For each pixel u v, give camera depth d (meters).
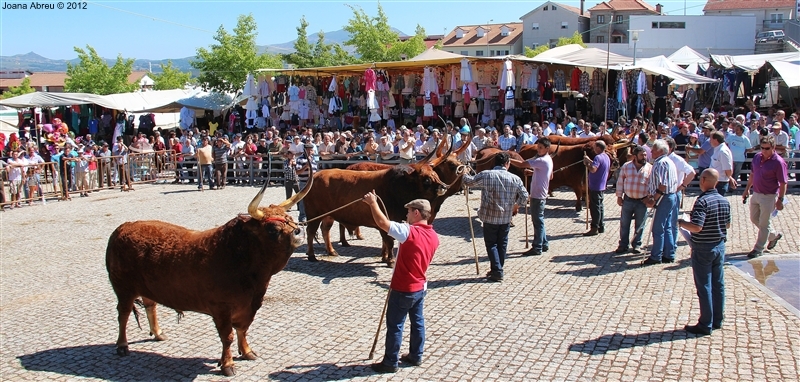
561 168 13.50
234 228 6.15
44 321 8.17
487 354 6.57
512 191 8.96
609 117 20.53
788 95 27.02
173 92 31.78
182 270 6.25
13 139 24.30
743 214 12.77
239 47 31.42
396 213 9.94
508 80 18.81
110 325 7.93
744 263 9.51
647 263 9.67
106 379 6.27
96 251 12.09
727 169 10.90
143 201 18.08
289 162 14.10
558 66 20.92
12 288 9.77
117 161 20.83
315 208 10.61
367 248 11.61
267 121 24.47
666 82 21.45
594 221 11.71
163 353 6.93
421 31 50.38
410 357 6.39
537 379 5.95
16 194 17.78
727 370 5.97
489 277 9.16
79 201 18.56
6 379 6.31
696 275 6.84
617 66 20.23
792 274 8.93
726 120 15.57
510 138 17.48
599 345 6.68
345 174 10.40
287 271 10.09
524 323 7.40
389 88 21.72
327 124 23.38
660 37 48.19
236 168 20.77
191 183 21.75
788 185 15.39
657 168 9.45
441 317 7.70
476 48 67.25
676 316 7.42
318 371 6.30
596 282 8.88
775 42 45.53
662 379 5.84
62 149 21.92
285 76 23.78
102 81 43.19
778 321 7.13
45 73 77.62
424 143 17.72
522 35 66.31
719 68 24.67
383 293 8.84
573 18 63.69
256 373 6.29
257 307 6.40
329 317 7.90
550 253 10.60
